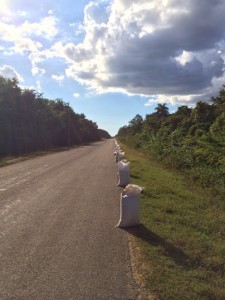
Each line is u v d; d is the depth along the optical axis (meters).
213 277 6.38
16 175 19.80
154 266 6.54
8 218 10.09
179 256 7.21
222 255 7.48
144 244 7.81
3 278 6.03
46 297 5.37
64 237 8.33
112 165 26.02
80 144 85.00
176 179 18.92
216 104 42.06
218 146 23.78
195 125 34.78
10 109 44.41
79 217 10.23
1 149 41.03
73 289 5.64
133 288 5.67
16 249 7.48
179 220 10.11
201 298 5.43
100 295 5.44
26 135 48.25
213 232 9.38
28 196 13.42
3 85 45.78
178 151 26.27
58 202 12.34
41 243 7.88
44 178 18.48
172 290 5.59
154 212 10.80
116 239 8.19
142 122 89.44
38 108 56.84
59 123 69.69
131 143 63.09
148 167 24.61
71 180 17.77
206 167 19.98
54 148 57.94
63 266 6.58
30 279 6.00
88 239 8.19
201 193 15.09
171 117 53.06
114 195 13.75
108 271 6.35
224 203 13.13
